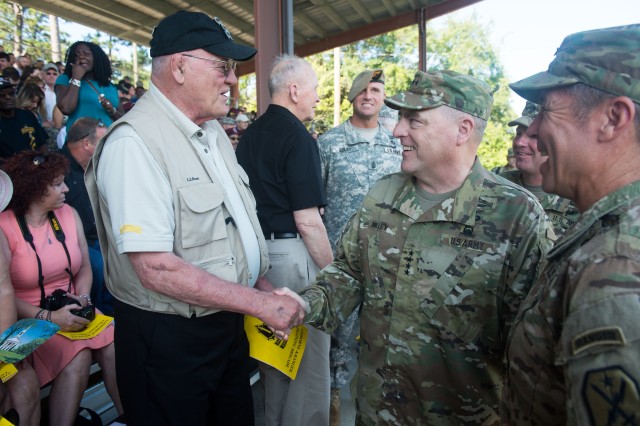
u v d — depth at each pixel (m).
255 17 3.95
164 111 1.34
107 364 2.06
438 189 1.30
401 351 1.29
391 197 1.40
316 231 1.99
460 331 1.22
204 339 1.41
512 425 0.88
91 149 2.74
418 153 1.27
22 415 1.67
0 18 12.71
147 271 1.23
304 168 1.95
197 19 1.33
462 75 1.24
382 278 1.35
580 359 0.61
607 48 0.73
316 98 2.15
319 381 2.10
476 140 1.27
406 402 1.31
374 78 2.79
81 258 2.21
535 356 0.79
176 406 1.38
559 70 0.79
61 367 1.88
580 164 0.78
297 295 1.42
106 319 2.06
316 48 8.19
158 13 6.82
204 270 1.30
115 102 3.75
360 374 1.43
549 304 0.77
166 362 1.36
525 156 2.18
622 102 0.71
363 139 2.86
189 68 1.32
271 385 2.12
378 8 7.27
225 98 1.42
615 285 0.60
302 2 6.65
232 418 1.65
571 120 0.78
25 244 1.95
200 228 1.32
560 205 2.13
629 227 0.67
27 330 1.48
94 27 7.31
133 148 1.24
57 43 15.12
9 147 3.02
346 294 1.50
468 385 1.24
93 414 2.04
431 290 1.24
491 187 1.25
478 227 1.21
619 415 0.56
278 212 2.02
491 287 1.18
